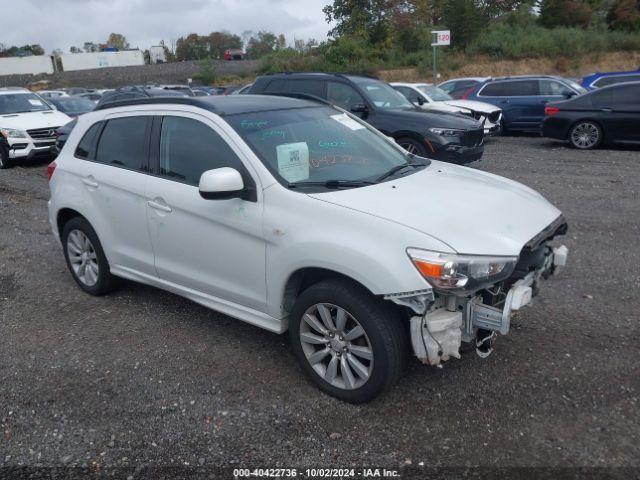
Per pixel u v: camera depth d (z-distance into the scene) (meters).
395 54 39.81
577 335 4.40
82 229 5.29
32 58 67.50
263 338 4.56
